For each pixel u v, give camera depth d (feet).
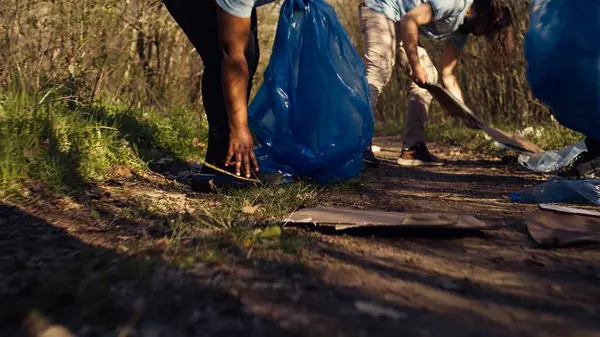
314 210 8.77
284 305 5.57
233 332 4.98
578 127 11.54
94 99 16.79
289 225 8.45
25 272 6.29
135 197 10.30
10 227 8.09
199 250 6.98
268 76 11.66
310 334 4.97
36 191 9.84
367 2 15.92
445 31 15.17
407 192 12.21
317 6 11.67
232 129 10.39
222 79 10.28
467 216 8.53
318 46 11.47
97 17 17.66
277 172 11.24
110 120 14.29
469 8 15.05
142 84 21.31
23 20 16.12
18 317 5.13
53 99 12.37
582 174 13.41
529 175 15.14
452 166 16.97
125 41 21.02
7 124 10.69
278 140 11.61
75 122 12.45
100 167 11.67
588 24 10.73
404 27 14.44
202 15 10.96
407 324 5.26
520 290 6.26
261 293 5.83
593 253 7.62
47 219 8.54
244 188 10.93
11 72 14.94
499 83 27.91
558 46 11.07
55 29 16.46
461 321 5.39
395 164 17.43
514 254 7.52
